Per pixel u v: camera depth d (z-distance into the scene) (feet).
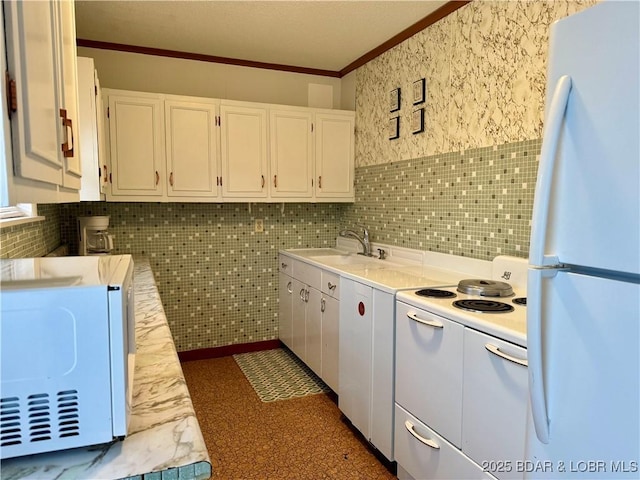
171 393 3.22
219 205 11.43
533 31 6.38
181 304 11.24
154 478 2.33
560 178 3.04
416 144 9.18
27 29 2.32
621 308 2.65
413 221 9.36
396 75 9.78
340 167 11.59
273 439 7.59
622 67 2.60
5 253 5.01
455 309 5.27
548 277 3.12
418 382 5.83
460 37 7.83
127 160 9.54
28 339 2.26
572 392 3.00
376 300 6.86
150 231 10.80
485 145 7.37
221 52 10.73
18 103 2.13
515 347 4.26
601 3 2.73
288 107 10.94
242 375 10.44
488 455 4.63
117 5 8.04
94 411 2.40
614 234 2.68
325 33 9.44
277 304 12.32
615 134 2.65
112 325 2.39
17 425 2.28
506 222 7.01
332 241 12.66
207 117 10.18
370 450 7.27
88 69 6.98
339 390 8.34
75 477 2.28
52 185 3.01
